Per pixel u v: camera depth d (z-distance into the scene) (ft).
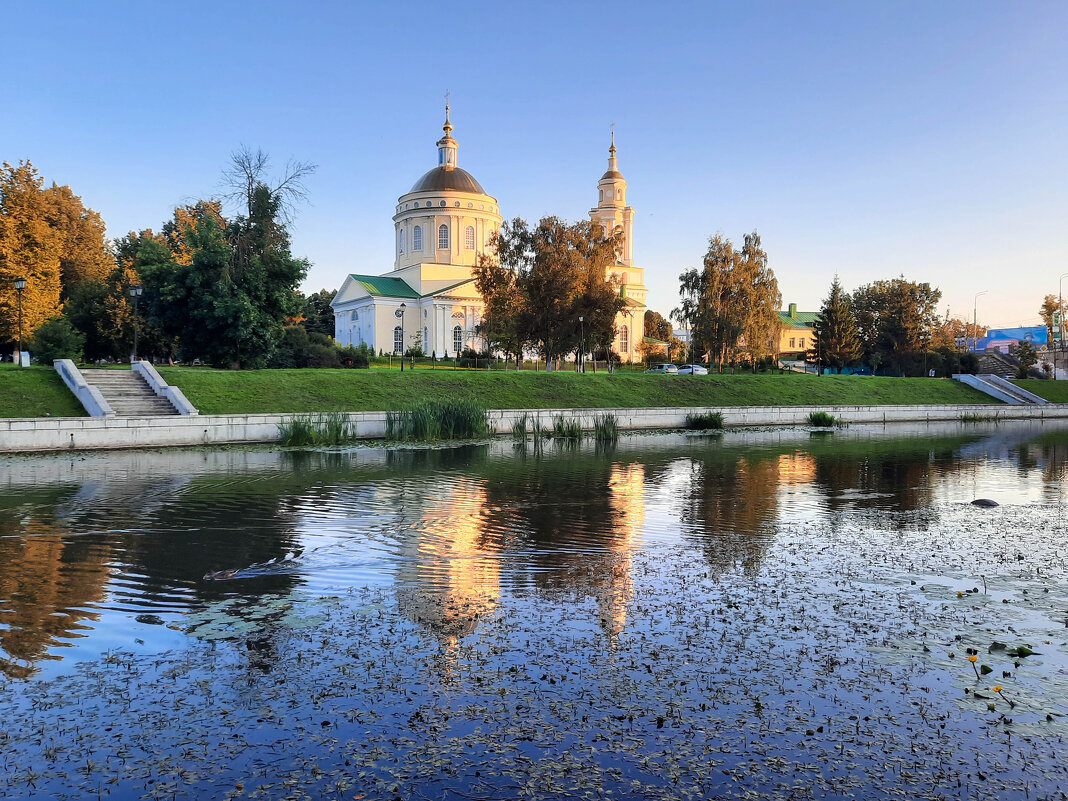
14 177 163.84
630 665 25.82
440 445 100.53
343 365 182.80
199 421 96.27
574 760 19.86
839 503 58.29
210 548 42.22
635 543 44.11
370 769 19.42
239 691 23.80
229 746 20.54
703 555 41.19
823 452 96.68
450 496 59.98
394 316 280.31
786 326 251.60
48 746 20.54
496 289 194.90
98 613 31.04
